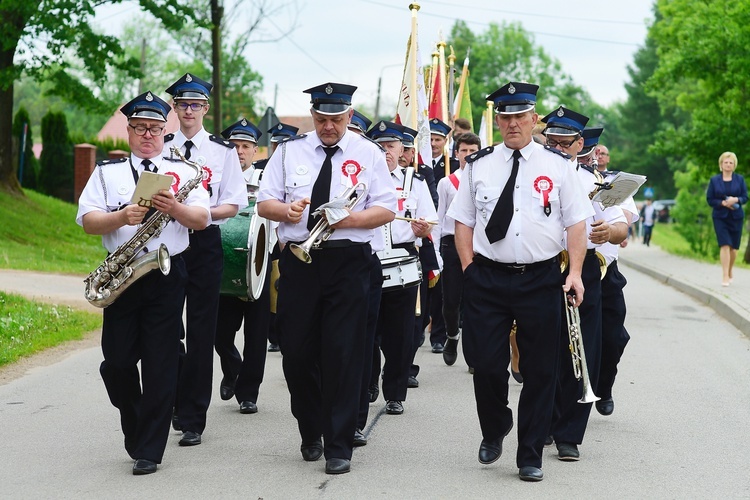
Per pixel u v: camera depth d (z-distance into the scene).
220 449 8.15
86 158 37.72
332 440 7.42
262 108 58.41
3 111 29.34
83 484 7.04
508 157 7.36
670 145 31.80
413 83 13.13
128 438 7.67
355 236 7.44
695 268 27.86
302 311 7.47
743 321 15.54
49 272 21.28
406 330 9.62
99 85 28.81
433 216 10.36
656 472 7.54
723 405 10.01
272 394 10.53
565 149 8.51
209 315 8.45
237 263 9.09
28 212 28.53
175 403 8.75
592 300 8.27
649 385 11.05
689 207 34.44
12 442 8.26
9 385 10.58
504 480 7.27
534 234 7.24
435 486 7.08
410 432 8.86
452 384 11.20
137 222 7.04
